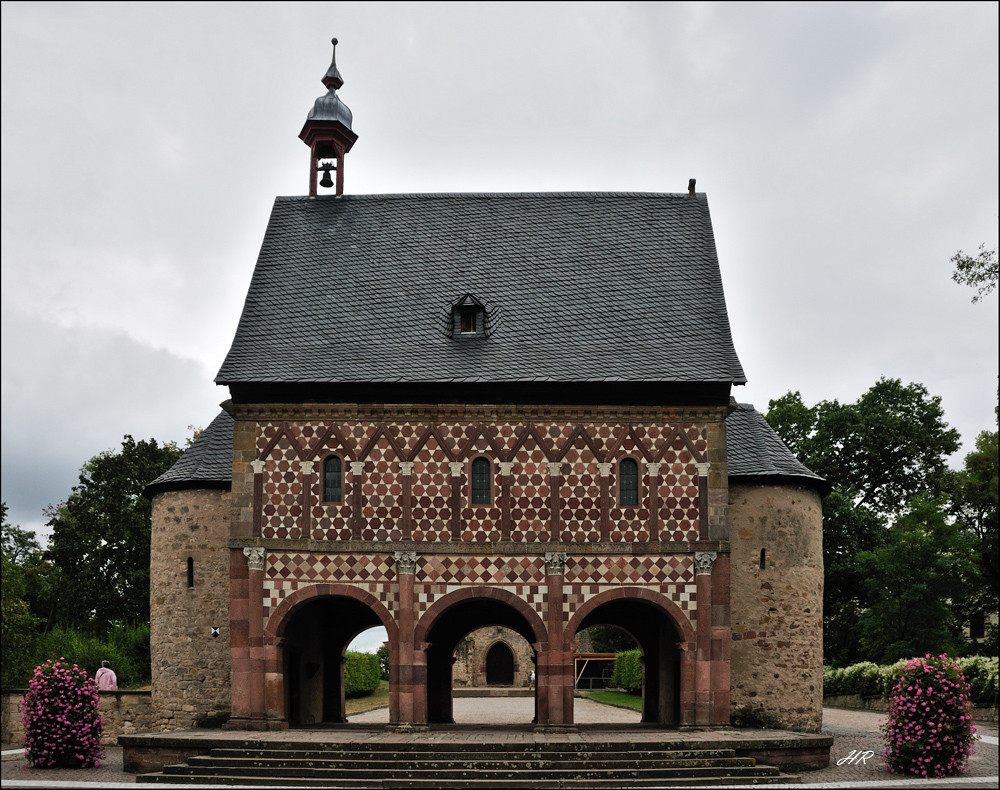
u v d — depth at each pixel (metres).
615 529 31.95
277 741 27.30
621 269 36.38
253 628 31.50
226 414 37.38
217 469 35.38
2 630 51.38
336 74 41.72
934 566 50.62
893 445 58.94
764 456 34.94
